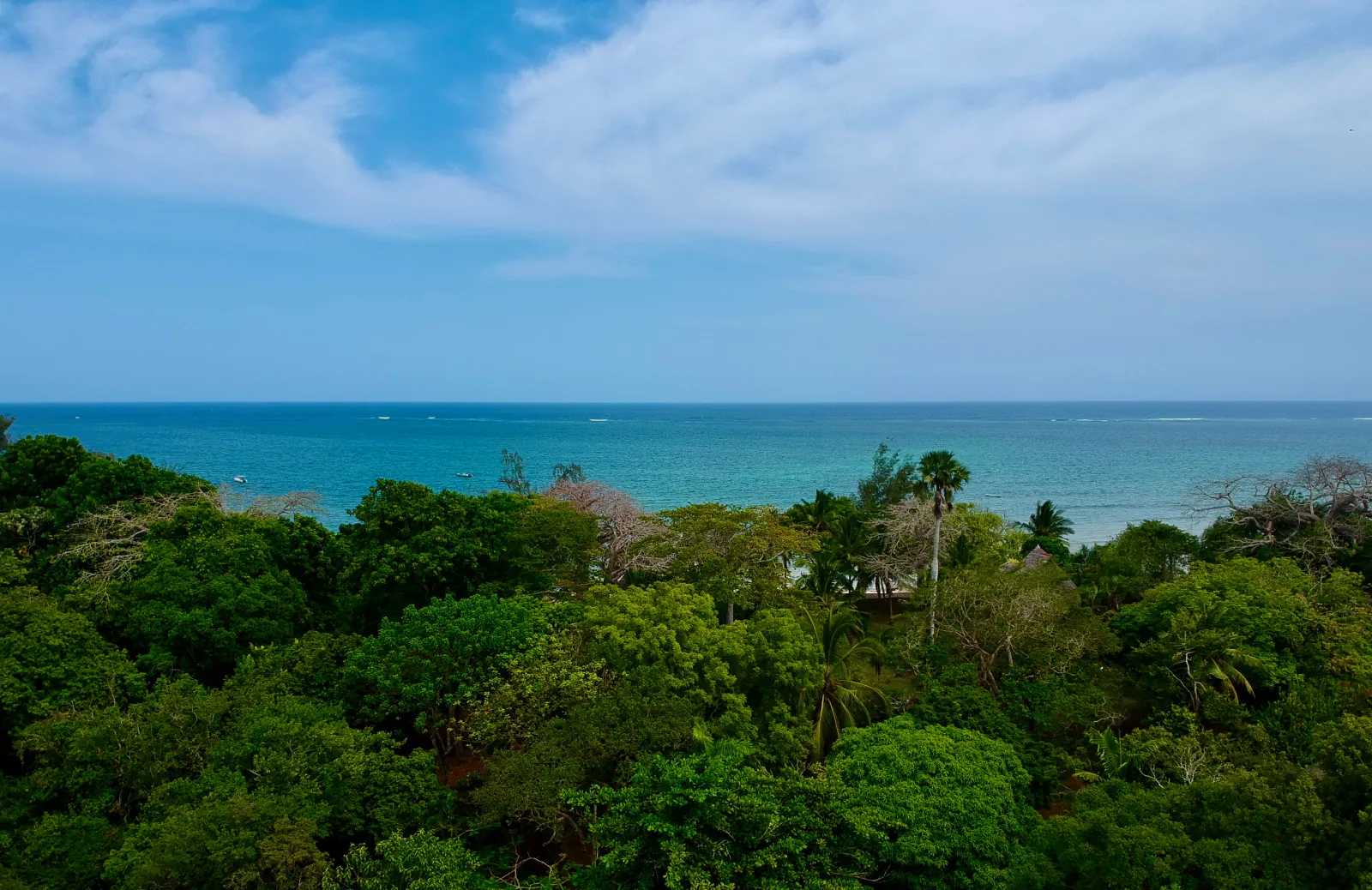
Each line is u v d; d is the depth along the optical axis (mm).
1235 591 33656
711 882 16344
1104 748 26641
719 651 27812
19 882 19234
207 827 18203
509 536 37688
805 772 27844
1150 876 15336
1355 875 14203
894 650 35375
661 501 110625
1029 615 33312
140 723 22703
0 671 24234
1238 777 18125
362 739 23328
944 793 21219
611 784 22938
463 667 26156
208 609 30094
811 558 47312
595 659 26688
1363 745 15289
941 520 48188
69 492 37438
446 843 18953
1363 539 44625
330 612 35844
